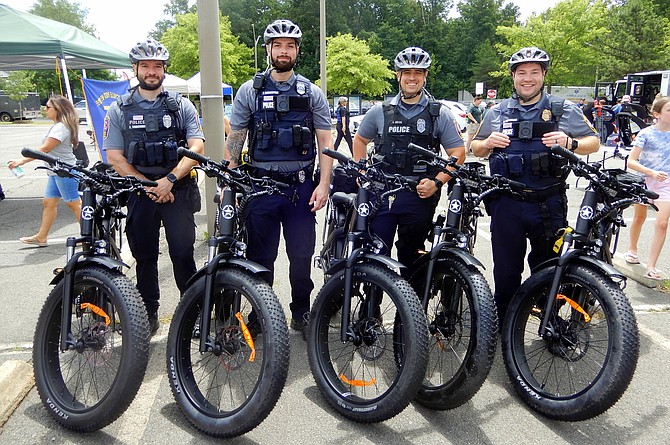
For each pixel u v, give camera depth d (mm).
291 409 3109
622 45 38719
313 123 3693
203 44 5676
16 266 5723
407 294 2830
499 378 3477
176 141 3715
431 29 70688
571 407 2846
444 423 2986
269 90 3551
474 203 3385
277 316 2752
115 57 9414
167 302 4684
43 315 3029
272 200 3613
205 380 3334
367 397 3213
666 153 4910
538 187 3482
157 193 3559
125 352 2732
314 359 3143
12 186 10914
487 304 2898
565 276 3039
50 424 2932
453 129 3705
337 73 35938
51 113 6254
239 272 2889
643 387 3338
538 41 35656
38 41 7762
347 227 3746
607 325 2822
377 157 3672
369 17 71062
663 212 4898
